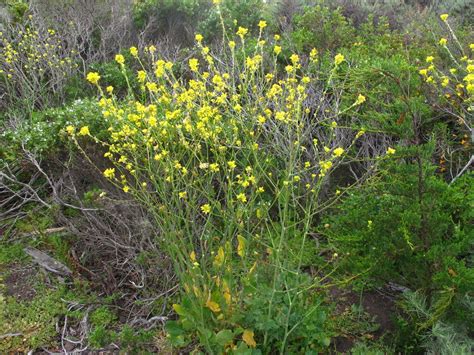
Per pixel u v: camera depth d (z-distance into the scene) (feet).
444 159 12.77
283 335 8.41
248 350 8.06
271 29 21.33
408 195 8.93
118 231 11.37
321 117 13.60
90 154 12.42
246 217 9.30
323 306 9.55
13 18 20.27
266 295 8.39
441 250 8.34
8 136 13.23
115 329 9.75
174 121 9.57
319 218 12.51
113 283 10.62
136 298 10.43
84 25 19.79
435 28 18.89
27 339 9.41
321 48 18.66
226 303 8.46
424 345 8.49
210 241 9.16
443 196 9.00
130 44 20.47
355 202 10.23
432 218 8.62
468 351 7.98
